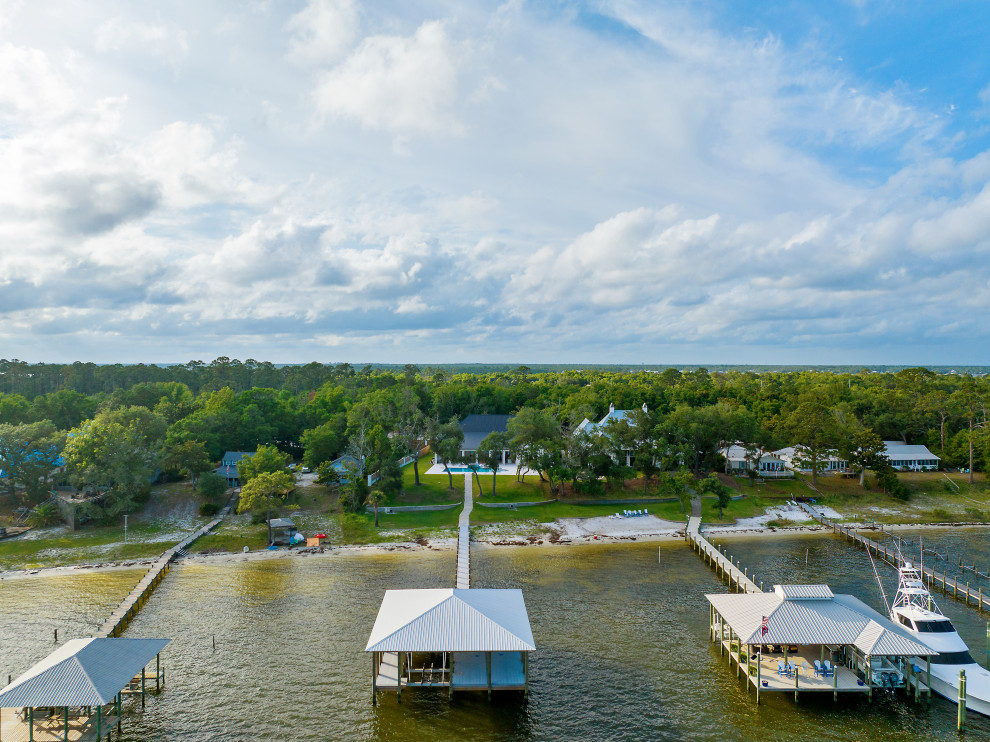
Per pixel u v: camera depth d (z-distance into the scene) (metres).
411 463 123.62
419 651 42.84
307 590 64.69
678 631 54.62
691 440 110.62
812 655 49.12
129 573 70.06
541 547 80.06
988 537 87.19
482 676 44.91
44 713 41.44
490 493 100.88
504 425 134.12
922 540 77.56
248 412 128.75
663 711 42.53
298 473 116.44
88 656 40.91
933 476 116.94
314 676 47.06
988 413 128.50
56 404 135.38
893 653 43.06
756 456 114.50
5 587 65.81
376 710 42.69
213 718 41.66
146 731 40.16
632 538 84.38
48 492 92.19
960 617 58.97
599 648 51.38
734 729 40.62
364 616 57.91
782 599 48.44
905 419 136.38
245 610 59.50
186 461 99.19
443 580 67.50
